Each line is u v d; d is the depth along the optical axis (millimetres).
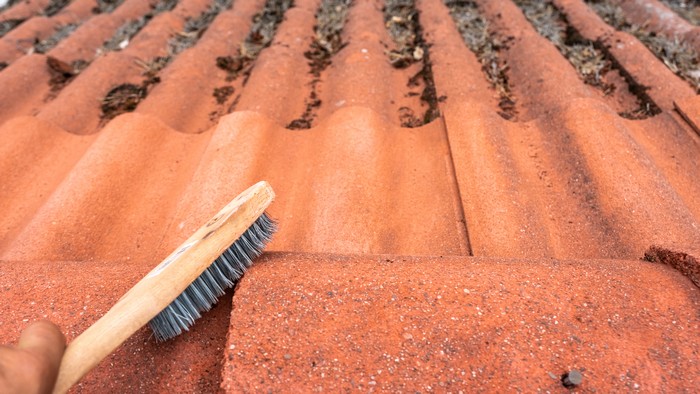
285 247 2076
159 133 2783
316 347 1163
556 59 3055
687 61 3166
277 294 1286
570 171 2262
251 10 4344
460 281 1326
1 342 1316
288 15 4066
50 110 3109
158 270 1260
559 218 2113
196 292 1293
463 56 3240
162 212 2359
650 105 2777
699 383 1079
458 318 1225
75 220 2203
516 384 1091
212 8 4523
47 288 1479
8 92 3494
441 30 3557
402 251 2041
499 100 2945
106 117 3225
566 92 2695
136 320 1144
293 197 2363
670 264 1409
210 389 1215
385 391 1082
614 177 2088
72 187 2342
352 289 1300
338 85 3090
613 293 1293
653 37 3455
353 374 1110
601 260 1478
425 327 1205
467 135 2428
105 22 4414
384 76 3180
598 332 1193
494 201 2084
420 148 2580
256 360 1131
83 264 1627
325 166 2398
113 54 3666
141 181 2516
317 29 3936
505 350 1154
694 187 2234
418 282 1322
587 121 2404
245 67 3623
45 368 942
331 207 2146
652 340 1173
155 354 1297
